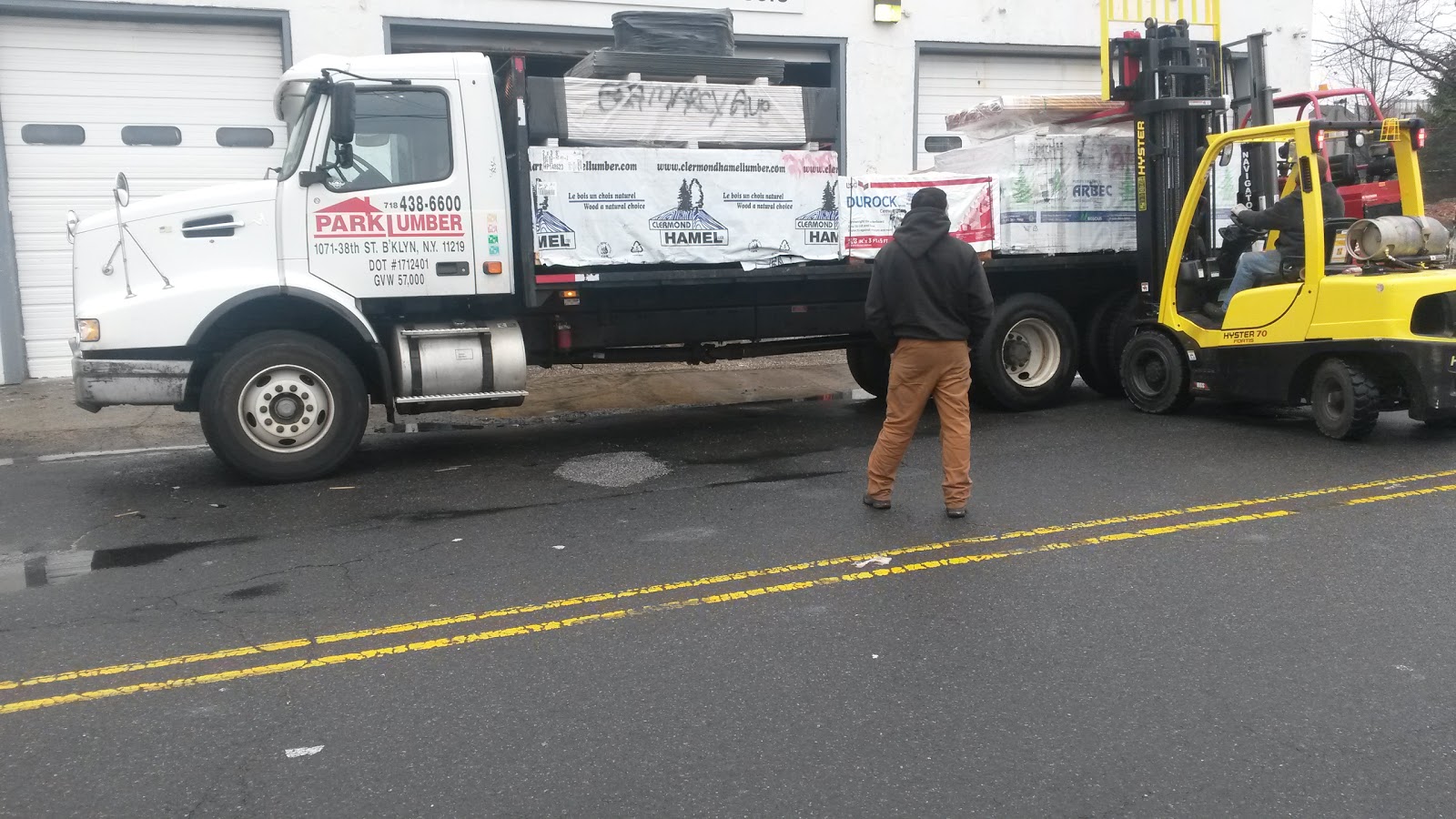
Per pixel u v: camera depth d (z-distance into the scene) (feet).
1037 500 21.98
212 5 39.04
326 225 25.02
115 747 12.48
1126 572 17.54
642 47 27.99
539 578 18.04
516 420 33.68
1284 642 14.64
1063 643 14.79
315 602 17.12
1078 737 12.21
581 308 27.94
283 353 24.79
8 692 14.05
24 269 38.75
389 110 25.44
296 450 25.16
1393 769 11.43
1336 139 30.68
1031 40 48.34
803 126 28.60
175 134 39.73
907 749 12.04
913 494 22.91
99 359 24.13
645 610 16.43
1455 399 24.43
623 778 11.55
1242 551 18.40
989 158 31.86
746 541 19.75
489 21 41.60
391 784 11.53
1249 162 32.19
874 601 16.56
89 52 38.68
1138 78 32.12
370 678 14.21
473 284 26.09
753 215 28.27
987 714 12.80
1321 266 26.12
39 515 22.99
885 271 20.79
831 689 13.56
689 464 26.45
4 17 37.73
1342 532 19.24
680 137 27.45
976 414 32.01
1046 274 32.99
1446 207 69.77
